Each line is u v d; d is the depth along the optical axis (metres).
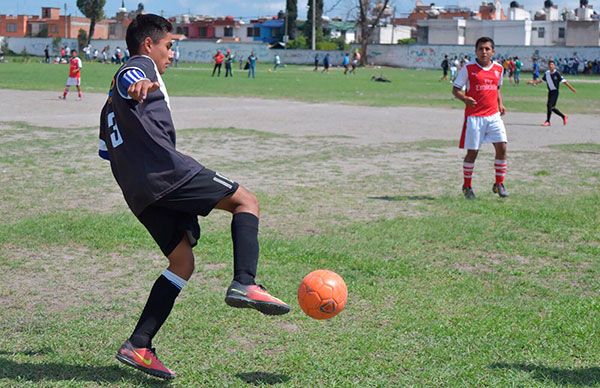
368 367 4.73
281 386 4.43
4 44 104.75
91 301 6.09
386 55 92.06
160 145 4.28
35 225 8.63
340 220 9.37
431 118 25.95
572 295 6.41
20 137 17.64
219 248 7.77
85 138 17.72
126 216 9.25
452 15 129.62
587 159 16.11
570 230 8.95
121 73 4.30
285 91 39.81
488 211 9.98
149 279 6.74
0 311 5.78
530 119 27.22
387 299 6.17
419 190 11.79
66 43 104.44
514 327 5.51
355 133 20.42
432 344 5.15
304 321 5.61
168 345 5.09
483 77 10.91
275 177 12.81
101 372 4.62
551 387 4.44
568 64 81.62
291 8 116.19
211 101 31.47
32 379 4.46
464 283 6.69
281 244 7.93
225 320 5.59
